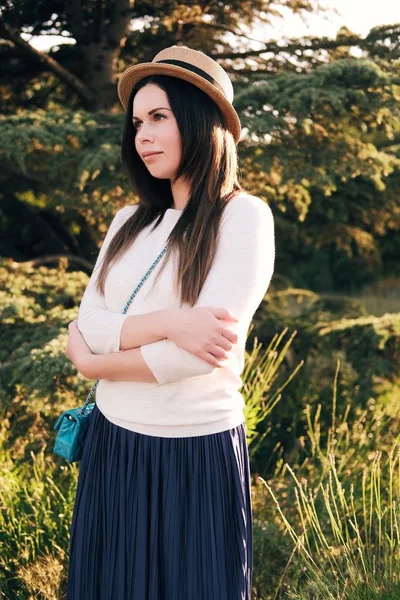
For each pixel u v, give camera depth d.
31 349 3.82
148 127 1.85
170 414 1.76
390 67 4.99
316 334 4.94
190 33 6.04
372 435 3.77
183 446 1.77
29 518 2.88
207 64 1.87
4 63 6.13
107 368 1.78
